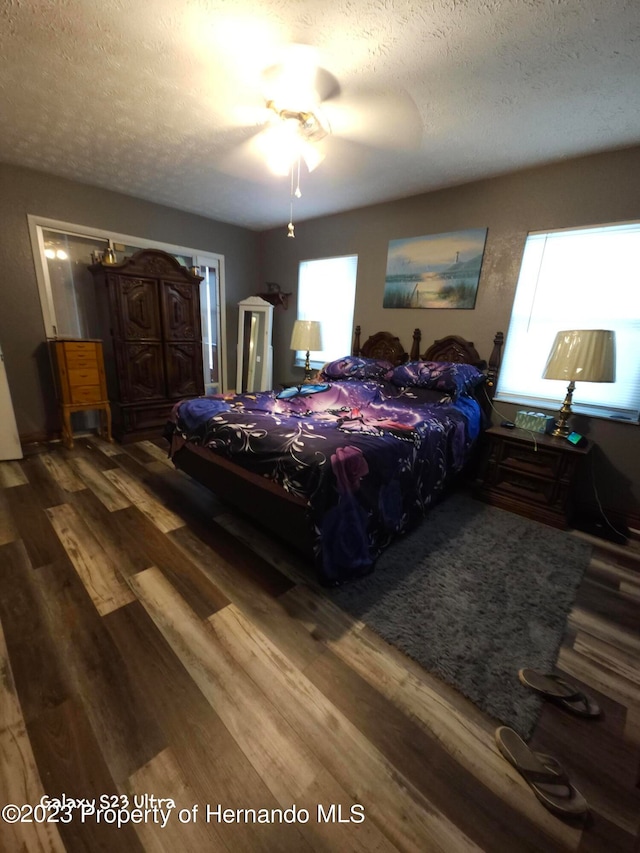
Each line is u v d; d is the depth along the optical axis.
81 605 1.54
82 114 2.05
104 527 2.10
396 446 1.87
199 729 1.09
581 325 2.54
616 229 2.33
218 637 1.41
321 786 0.97
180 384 3.81
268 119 2.02
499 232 2.75
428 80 1.63
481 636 1.47
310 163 2.17
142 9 1.31
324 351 4.23
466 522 2.36
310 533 1.56
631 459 2.41
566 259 2.53
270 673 1.27
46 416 3.44
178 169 2.81
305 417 2.21
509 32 1.35
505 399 2.89
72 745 1.04
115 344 3.31
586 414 2.53
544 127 2.00
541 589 1.76
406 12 1.28
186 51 1.53
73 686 1.20
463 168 2.56
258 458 1.76
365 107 1.85
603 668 1.36
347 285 3.88
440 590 1.72
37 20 1.37
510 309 2.79
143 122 2.12
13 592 1.59
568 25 1.30
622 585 1.82
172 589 1.64
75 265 3.41
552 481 2.34
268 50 1.50
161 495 2.50
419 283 3.24
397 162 2.49
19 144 2.48
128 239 3.59
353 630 1.47
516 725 1.14
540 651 1.41
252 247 4.66
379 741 1.08
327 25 1.35
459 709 1.18
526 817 0.93
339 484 1.58
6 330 3.12
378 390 2.89
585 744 1.10
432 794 0.96
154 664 1.29
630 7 1.21
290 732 1.09
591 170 2.32
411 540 2.13
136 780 0.97
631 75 1.55
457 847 0.87
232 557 1.88
